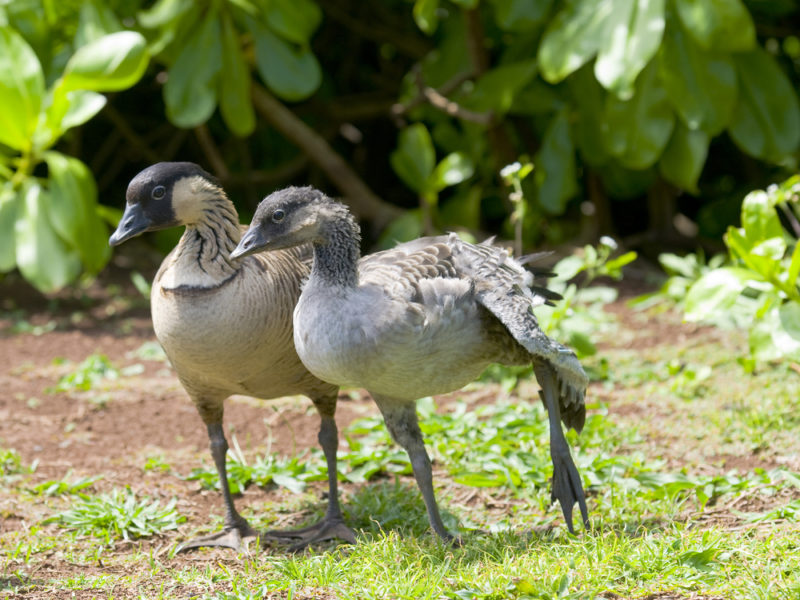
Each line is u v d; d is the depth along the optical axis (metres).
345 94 20.53
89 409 11.62
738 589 6.37
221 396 8.70
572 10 13.94
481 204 19.05
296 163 19.53
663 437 10.06
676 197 19.14
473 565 7.12
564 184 15.62
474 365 7.85
